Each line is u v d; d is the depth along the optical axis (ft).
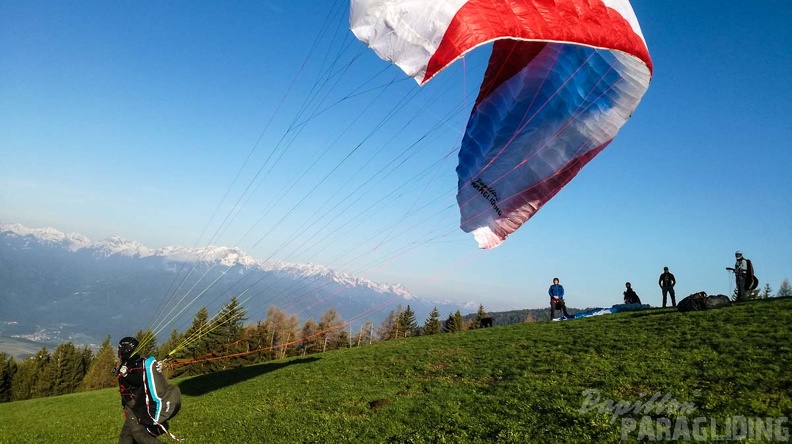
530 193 37.09
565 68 32.63
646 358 39.70
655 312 62.39
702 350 38.83
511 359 48.55
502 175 37.52
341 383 52.29
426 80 21.30
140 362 24.50
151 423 24.03
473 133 37.76
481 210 39.45
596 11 25.96
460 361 52.03
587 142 34.09
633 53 26.48
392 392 44.55
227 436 39.09
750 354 35.50
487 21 21.58
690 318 51.88
